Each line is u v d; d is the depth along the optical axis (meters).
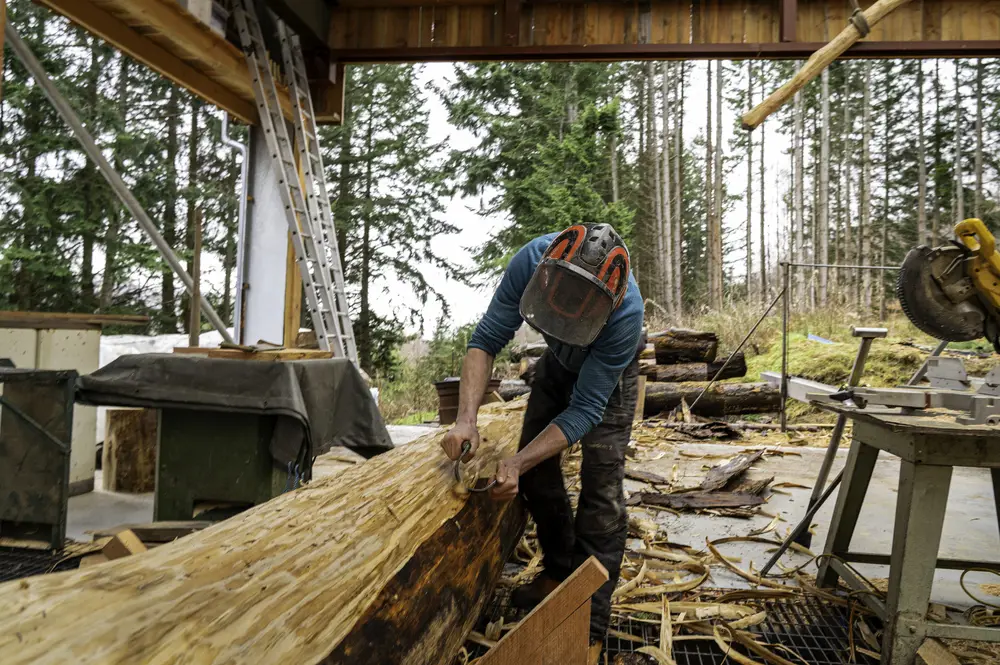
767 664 2.33
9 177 15.71
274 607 1.20
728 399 8.49
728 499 4.41
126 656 0.97
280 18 6.22
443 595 1.62
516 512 2.63
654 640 2.45
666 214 24.69
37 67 5.64
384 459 2.47
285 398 3.29
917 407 2.36
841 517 2.84
